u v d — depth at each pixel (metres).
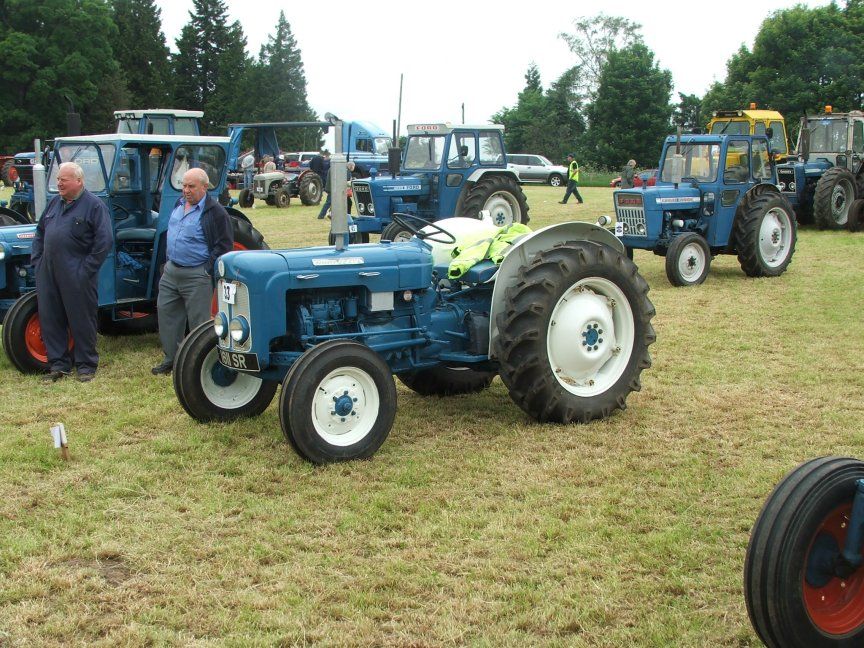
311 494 4.36
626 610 3.27
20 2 42.84
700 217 10.89
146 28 60.34
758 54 40.66
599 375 5.58
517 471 4.67
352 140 25.62
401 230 12.41
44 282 6.54
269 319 4.82
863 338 7.67
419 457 4.89
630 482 4.50
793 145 39.50
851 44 39.16
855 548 2.76
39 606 3.30
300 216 20.02
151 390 6.35
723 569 3.56
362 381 4.84
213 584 3.49
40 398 6.18
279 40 69.12
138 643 3.06
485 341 5.41
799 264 11.91
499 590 3.39
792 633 2.68
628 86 47.66
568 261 5.27
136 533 3.93
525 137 54.28
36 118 43.94
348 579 3.51
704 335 7.86
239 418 5.60
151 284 7.68
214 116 62.72
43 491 4.43
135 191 7.90
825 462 2.79
